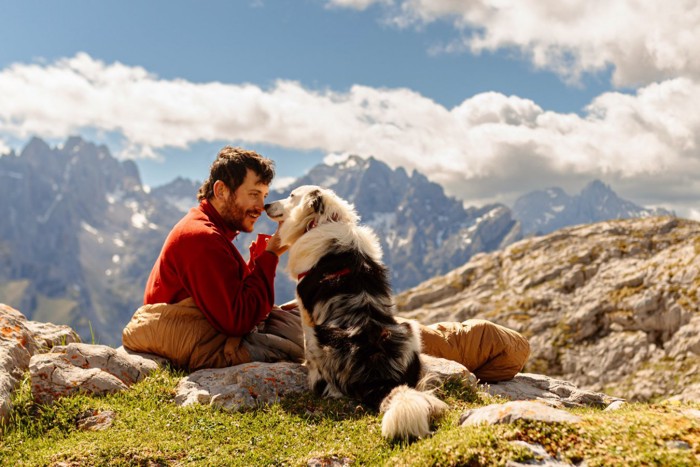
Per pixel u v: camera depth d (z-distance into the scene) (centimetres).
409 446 190
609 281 1619
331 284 233
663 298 1462
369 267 237
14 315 260
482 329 267
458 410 217
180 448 200
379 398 216
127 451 197
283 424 214
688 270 1498
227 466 192
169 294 251
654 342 1406
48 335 271
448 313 1758
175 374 244
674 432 170
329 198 251
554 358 1473
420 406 198
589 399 272
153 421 215
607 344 1446
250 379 232
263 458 195
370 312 228
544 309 1625
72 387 225
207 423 213
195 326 246
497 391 262
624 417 184
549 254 1850
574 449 168
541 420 178
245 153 250
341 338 224
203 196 257
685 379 1254
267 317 272
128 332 253
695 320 1364
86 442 202
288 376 238
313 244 241
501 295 1755
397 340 226
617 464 161
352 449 195
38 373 224
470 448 173
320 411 221
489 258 2006
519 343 271
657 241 1722
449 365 246
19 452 201
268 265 249
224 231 256
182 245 242
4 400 216
